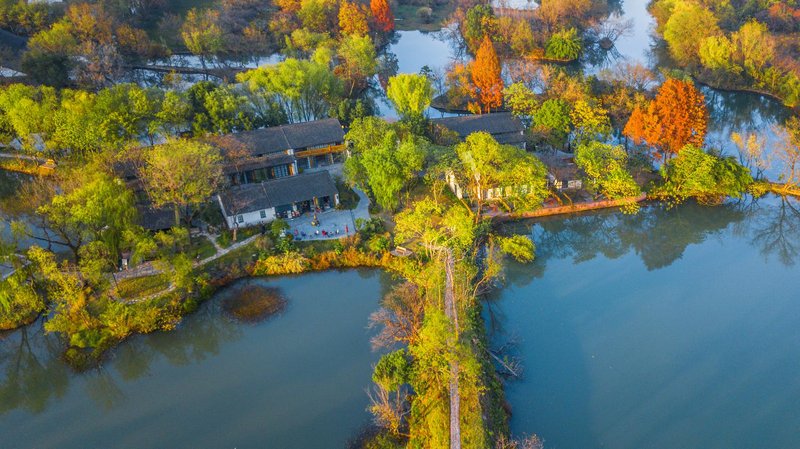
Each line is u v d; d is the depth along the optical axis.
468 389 52.88
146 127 103.50
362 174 85.75
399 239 75.81
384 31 180.38
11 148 105.81
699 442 52.62
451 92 132.88
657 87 115.31
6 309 68.50
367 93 146.88
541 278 77.25
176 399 59.84
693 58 145.50
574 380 59.81
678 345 64.38
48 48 132.00
